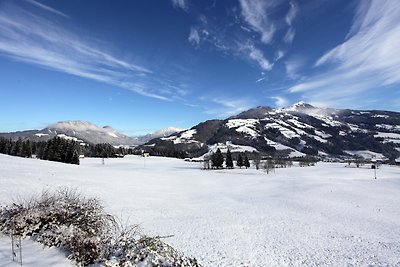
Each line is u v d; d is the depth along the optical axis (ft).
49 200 30.94
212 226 79.56
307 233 76.28
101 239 26.12
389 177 321.93
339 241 68.59
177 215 96.48
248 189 211.41
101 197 114.83
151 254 24.31
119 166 402.72
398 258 54.29
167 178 264.31
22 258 22.72
